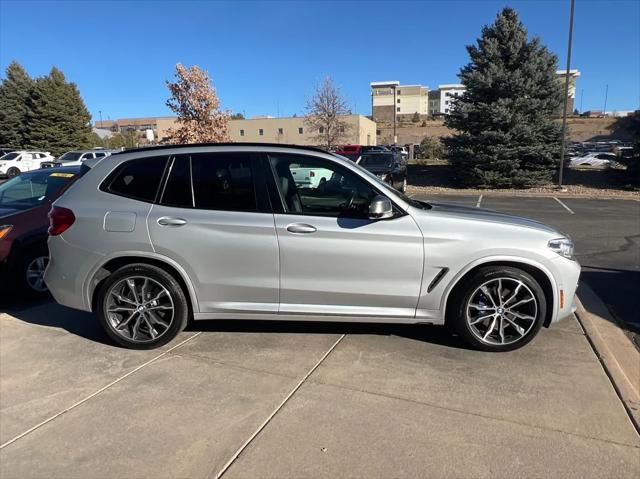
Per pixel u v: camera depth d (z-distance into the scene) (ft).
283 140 254.06
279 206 13.71
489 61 68.13
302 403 11.27
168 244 13.70
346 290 13.66
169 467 9.23
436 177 80.07
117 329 14.23
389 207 13.19
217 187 13.91
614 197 61.36
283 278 13.71
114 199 14.08
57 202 14.56
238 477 8.91
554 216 44.19
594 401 11.30
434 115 421.59
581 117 365.40
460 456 9.41
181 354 13.89
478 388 11.90
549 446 9.70
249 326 15.81
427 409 11.00
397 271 13.53
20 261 18.67
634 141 67.87
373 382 12.21
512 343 13.71
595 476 8.87
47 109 150.71
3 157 101.04
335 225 13.48
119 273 13.94
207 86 78.18
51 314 17.40
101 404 11.40
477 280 13.50
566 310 13.89
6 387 12.24
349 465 9.18
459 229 13.51
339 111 147.23
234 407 11.16
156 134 268.82
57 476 9.07
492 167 69.82
